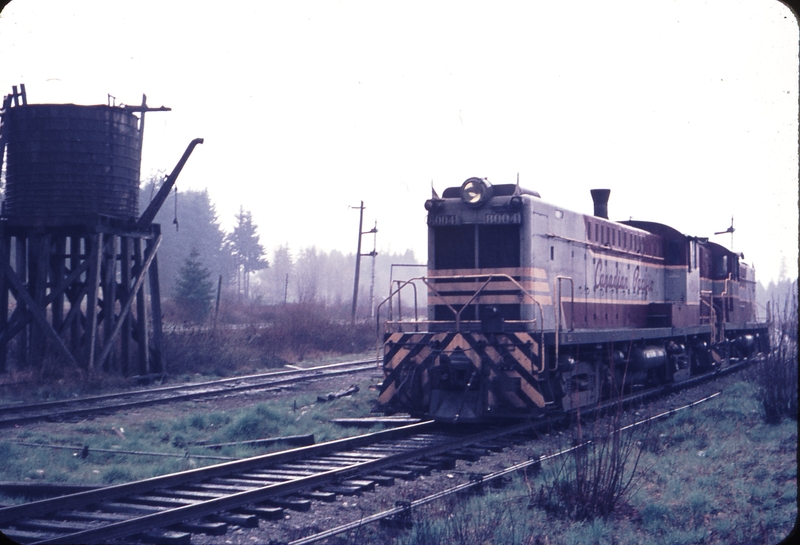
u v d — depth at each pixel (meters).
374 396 16.56
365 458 9.59
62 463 9.62
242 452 10.30
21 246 19.19
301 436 10.91
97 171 18.88
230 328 28.02
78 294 19.09
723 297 23.11
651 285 18.47
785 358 12.76
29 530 6.50
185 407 15.35
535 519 7.11
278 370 24.45
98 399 15.80
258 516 7.08
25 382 16.92
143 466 9.49
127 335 19.80
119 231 19.14
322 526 6.84
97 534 6.16
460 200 12.84
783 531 6.76
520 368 11.66
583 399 13.45
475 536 6.25
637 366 15.75
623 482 8.47
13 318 18.42
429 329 12.85
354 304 46.50
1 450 9.96
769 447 10.33
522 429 12.14
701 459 9.80
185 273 49.84
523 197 12.36
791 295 12.73
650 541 6.54
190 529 6.63
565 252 13.70
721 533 6.80
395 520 6.79
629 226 17.95
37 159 18.58
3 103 18.69
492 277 12.55
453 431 12.15
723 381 19.98
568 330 13.23
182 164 19.88
